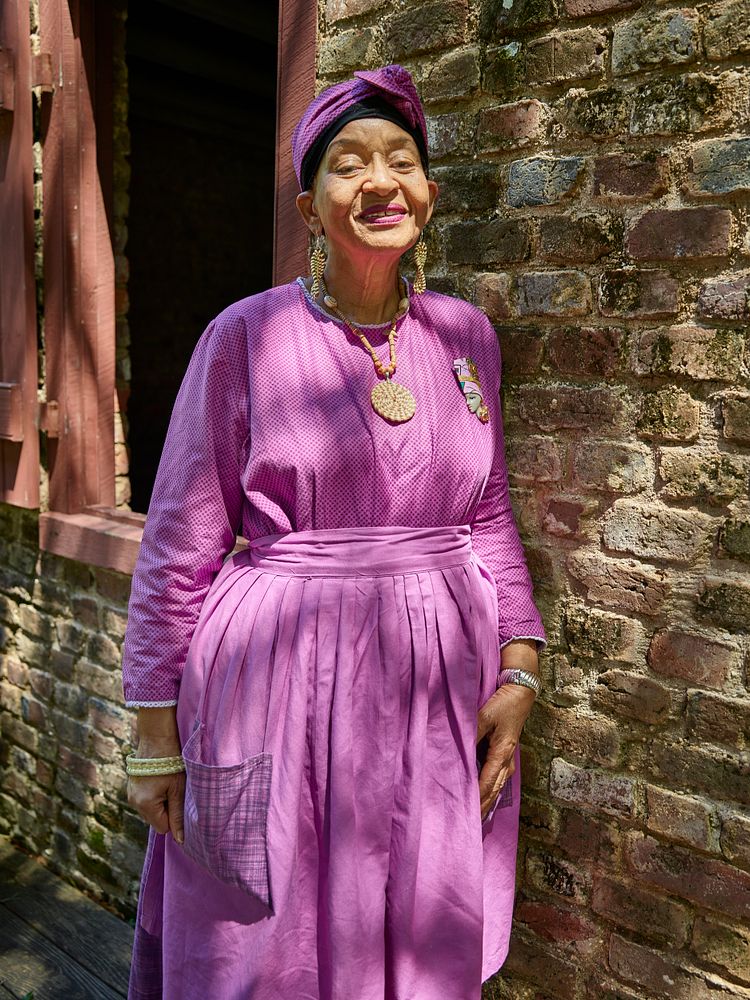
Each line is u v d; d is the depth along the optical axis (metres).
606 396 1.45
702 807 1.40
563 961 1.59
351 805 1.28
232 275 7.09
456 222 1.60
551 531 1.54
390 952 1.35
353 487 1.32
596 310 1.44
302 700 1.29
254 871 1.28
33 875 2.64
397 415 1.33
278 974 1.29
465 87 1.55
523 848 1.63
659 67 1.34
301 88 1.77
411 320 1.43
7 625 2.80
